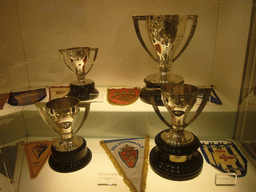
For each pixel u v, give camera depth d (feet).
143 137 3.24
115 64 4.09
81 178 2.53
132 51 3.99
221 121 3.11
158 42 3.08
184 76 4.12
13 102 3.35
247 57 2.82
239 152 2.90
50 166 2.66
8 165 2.43
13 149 2.78
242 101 2.93
